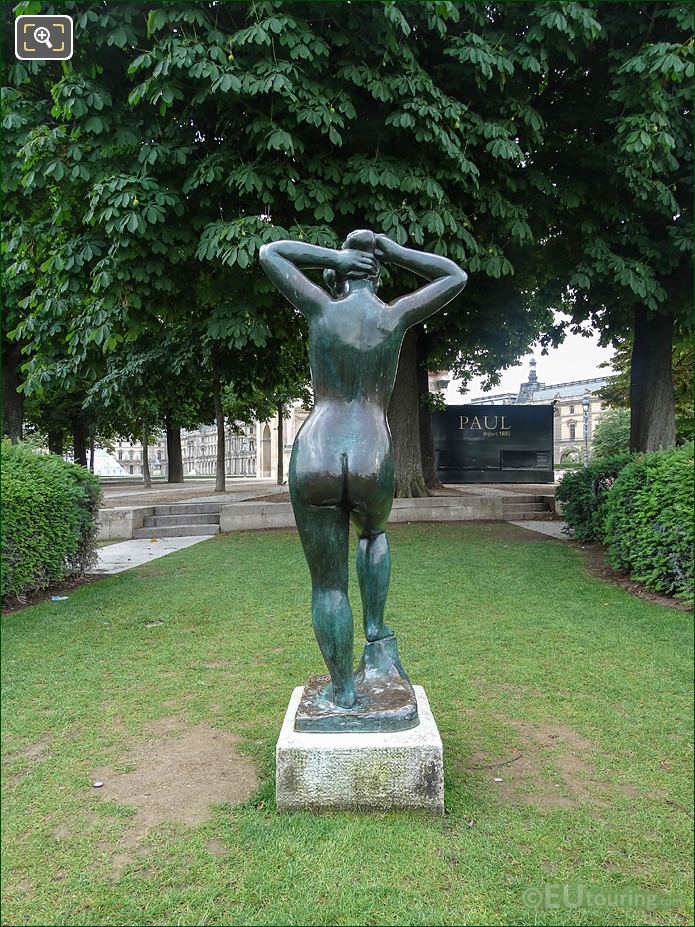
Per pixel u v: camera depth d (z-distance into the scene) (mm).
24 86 9445
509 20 8891
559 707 4016
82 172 8039
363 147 9031
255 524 13117
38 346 10203
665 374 13555
